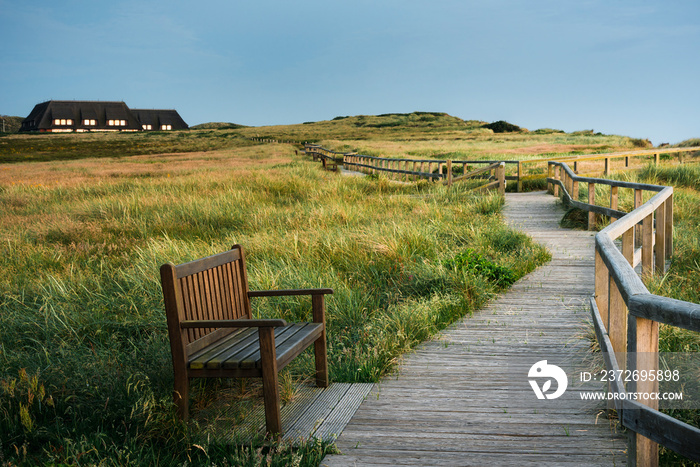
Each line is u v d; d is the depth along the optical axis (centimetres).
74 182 1983
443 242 858
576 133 6488
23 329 513
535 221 1185
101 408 359
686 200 1124
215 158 4225
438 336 509
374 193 1659
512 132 8506
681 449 201
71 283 633
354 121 13675
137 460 298
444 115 14488
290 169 2303
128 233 1023
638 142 4212
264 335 320
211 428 339
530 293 648
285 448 308
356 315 559
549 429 326
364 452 304
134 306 552
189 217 1125
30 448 330
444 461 292
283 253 769
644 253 649
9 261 786
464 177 1722
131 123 18288
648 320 226
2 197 1548
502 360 448
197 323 327
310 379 420
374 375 414
